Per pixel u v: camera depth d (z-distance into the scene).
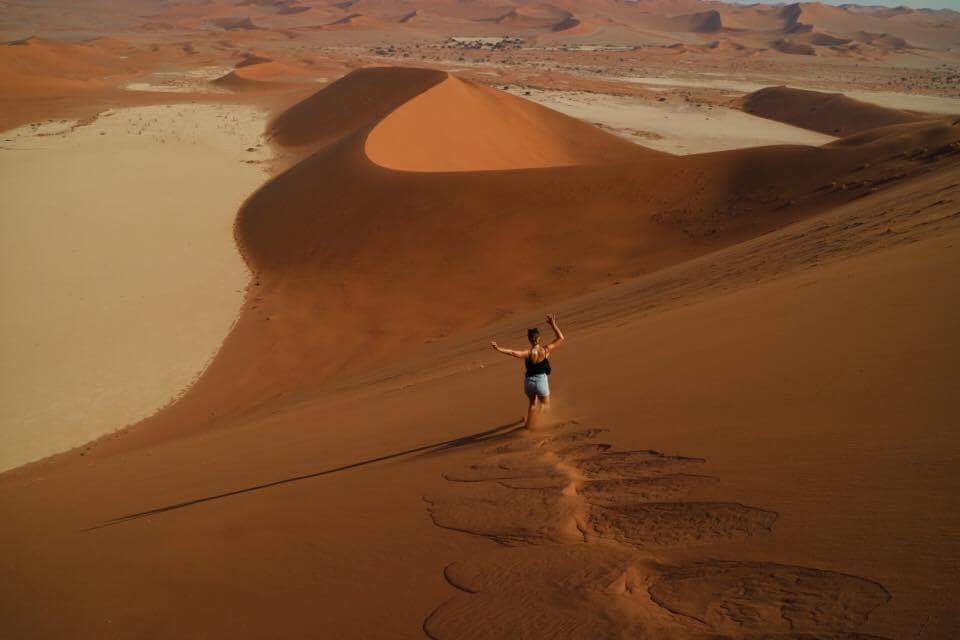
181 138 95.19
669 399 7.11
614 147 90.19
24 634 5.27
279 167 80.25
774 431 5.32
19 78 137.00
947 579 2.88
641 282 25.97
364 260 42.47
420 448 8.30
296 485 8.02
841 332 7.80
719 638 2.90
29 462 24.19
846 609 2.88
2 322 37.53
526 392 7.75
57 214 58.75
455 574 4.22
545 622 3.38
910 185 27.11
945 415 4.64
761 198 41.72
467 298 35.62
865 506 3.72
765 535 3.74
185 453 15.02
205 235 54.22
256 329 35.28
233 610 4.69
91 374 31.44
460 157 71.69
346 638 3.84
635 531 4.22
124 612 5.18
